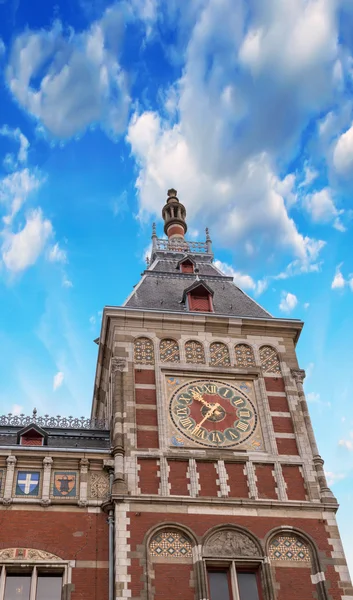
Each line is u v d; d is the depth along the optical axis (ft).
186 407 97.30
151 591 78.28
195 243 143.13
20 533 82.43
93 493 87.25
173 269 131.44
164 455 90.58
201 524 84.43
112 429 95.61
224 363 103.65
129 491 86.28
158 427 93.81
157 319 106.22
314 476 91.97
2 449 88.58
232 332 107.76
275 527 85.61
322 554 84.23
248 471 90.99
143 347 103.30
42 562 80.12
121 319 105.40
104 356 109.81
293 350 107.34
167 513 84.69
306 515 87.51
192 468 89.86
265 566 82.02
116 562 79.61
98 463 89.92
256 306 119.24
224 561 82.12
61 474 88.53
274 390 101.65
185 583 79.77
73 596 78.38
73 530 83.71
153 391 98.22
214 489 88.63
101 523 84.89
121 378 98.53
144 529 82.84
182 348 104.17
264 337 108.17
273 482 90.74
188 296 115.55
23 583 79.41
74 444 98.17
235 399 99.76
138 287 120.88
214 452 92.27
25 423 104.12
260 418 98.07
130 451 90.48
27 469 88.12
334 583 82.12
